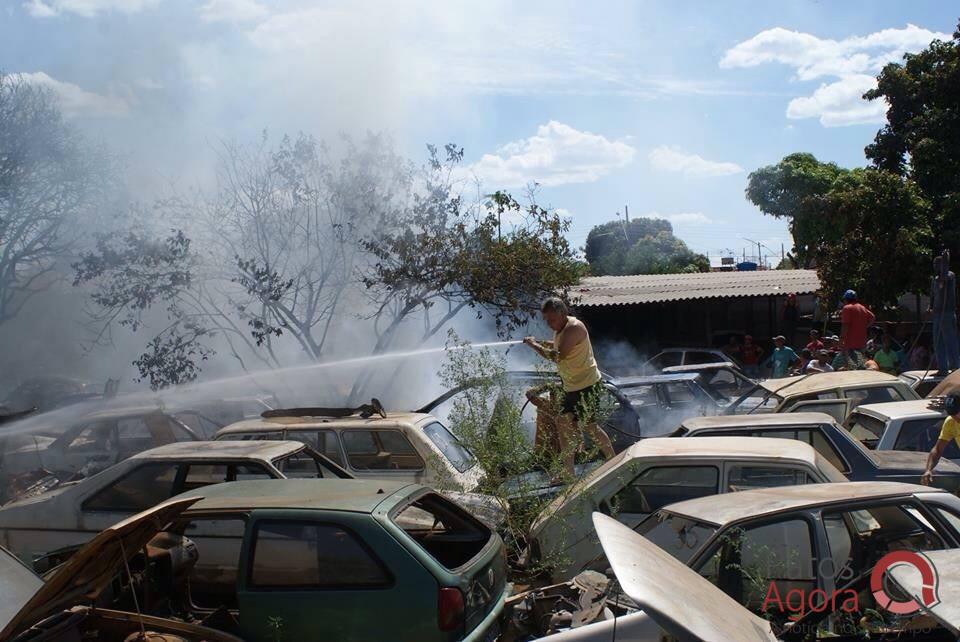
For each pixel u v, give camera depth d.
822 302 23.03
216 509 5.01
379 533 4.73
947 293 12.62
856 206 22.31
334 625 4.62
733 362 19.66
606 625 4.21
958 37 23.58
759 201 40.12
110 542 4.31
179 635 4.55
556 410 7.41
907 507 4.86
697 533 4.94
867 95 24.56
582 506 6.08
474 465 7.38
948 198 21.69
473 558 5.05
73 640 4.36
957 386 8.79
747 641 2.89
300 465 7.67
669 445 6.41
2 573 4.73
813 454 6.05
